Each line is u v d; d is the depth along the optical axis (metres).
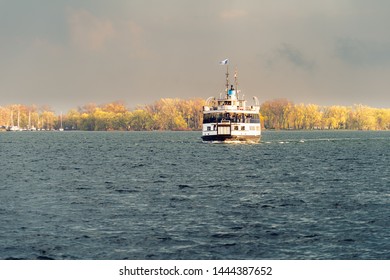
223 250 143.50
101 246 145.88
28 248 143.62
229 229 163.88
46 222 172.12
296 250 143.25
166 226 167.38
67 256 138.00
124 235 156.38
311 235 156.75
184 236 155.62
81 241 150.12
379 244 147.62
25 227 164.88
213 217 181.25
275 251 142.62
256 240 151.88
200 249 144.12
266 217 181.12
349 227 166.12
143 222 173.00
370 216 181.75
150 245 147.12
